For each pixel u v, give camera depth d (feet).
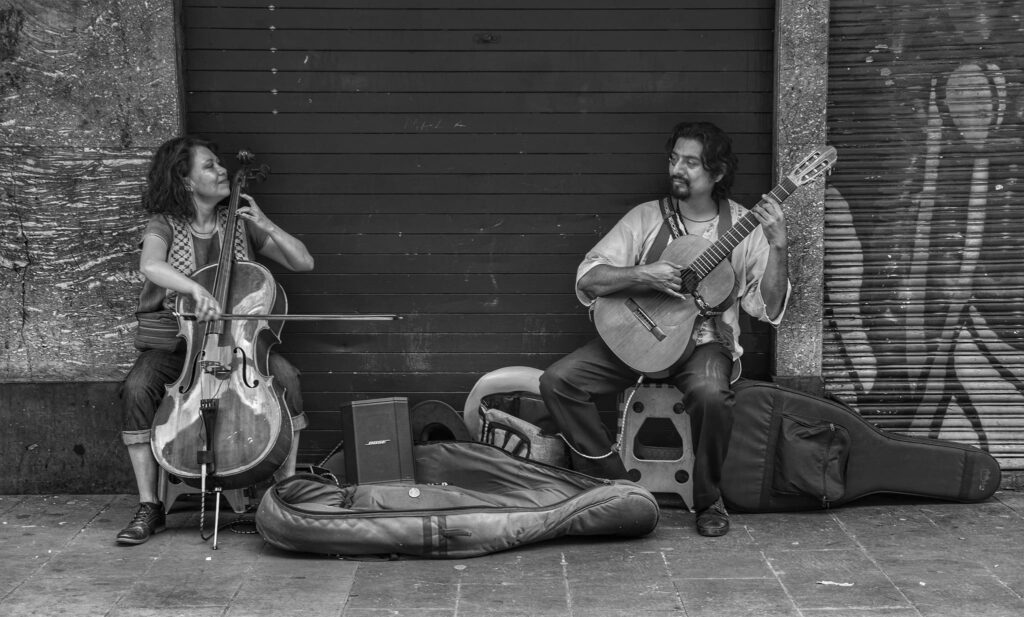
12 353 17.07
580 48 17.19
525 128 17.34
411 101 17.30
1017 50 16.92
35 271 16.98
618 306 15.81
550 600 13.14
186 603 13.07
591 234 17.49
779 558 14.47
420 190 17.46
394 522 14.34
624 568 14.14
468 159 17.40
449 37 17.19
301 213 17.47
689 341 15.66
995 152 17.07
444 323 17.62
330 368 17.63
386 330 17.65
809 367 17.17
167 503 15.76
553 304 17.57
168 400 14.83
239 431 14.61
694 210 16.16
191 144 15.58
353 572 14.03
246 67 17.20
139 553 14.74
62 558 14.55
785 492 16.11
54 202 16.89
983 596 13.19
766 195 15.33
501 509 14.65
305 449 17.66
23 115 16.75
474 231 17.49
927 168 17.13
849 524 15.79
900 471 16.38
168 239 15.58
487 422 16.84
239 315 14.76
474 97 17.29
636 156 17.35
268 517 14.49
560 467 16.46
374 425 15.57
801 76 16.78
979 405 17.44
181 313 14.98
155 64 16.70
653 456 16.84
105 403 17.12
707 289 15.56
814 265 17.02
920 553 14.61
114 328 17.10
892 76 17.03
